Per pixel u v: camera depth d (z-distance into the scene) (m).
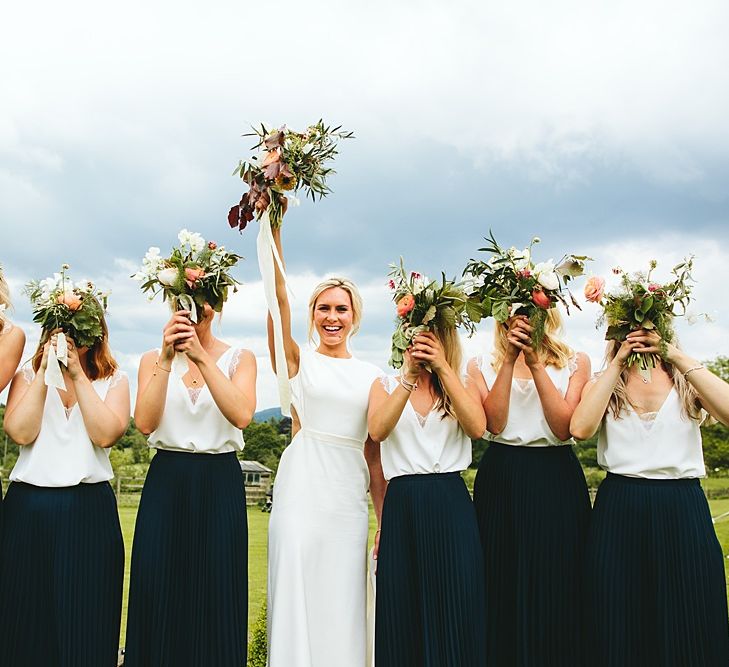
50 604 3.65
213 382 3.74
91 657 3.71
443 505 3.76
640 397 3.72
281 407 3.97
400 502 3.81
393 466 3.87
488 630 3.94
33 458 3.76
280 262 4.02
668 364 3.75
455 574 3.68
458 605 3.66
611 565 3.64
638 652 3.61
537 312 3.84
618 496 3.70
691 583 3.54
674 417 3.65
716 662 3.52
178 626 3.73
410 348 3.76
